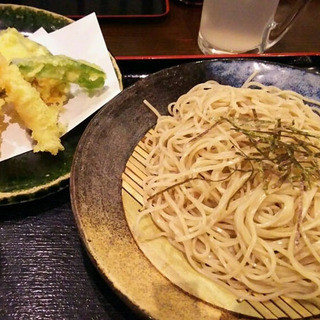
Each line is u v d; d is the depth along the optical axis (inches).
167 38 22.3
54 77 17.0
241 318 11.9
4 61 15.9
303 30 23.8
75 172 13.8
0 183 14.7
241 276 13.1
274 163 14.1
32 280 13.2
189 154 15.3
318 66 20.5
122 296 11.4
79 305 12.9
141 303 11.3
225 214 14.1
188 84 17.8
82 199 13.3
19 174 15.0
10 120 16.6
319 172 14.3
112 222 13.4
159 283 12.2
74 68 17.1
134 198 14.5
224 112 16.3
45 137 15.7
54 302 12.9
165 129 16.5
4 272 13.3
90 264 13.7
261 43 21.6
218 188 14.4
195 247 13.9
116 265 12.1
